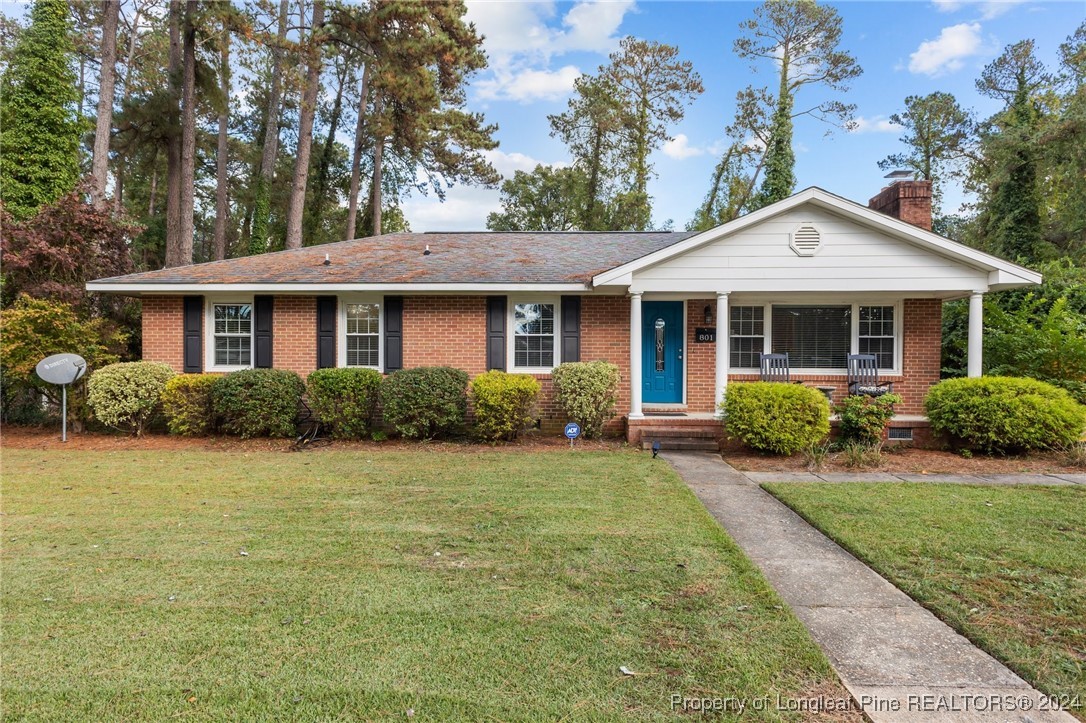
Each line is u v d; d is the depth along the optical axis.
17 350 10.52
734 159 32.31
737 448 9.66
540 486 6.89
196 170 30.75
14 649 3.11
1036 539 4.95
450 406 9.98
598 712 2.59
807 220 10.04
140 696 2.71
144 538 4.90
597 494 6.51
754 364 11.68
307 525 5.29
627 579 4.07
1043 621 3.47
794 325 11.66
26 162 15.40
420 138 21.98
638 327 10.23
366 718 2.55
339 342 11.40
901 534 5.09
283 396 10.14
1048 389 8.90
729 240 10.11
